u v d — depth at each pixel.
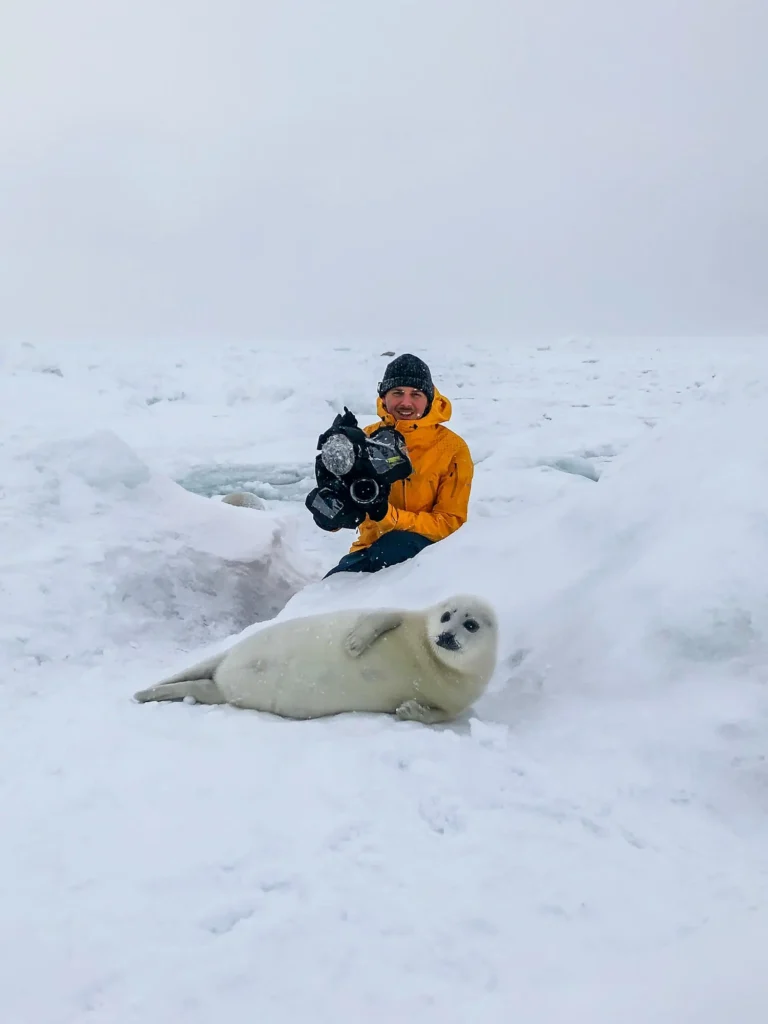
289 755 2.18
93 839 1.76
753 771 2.14
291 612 3.43
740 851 1.85
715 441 3.13
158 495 4.46
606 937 1.48
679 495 3.01
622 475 3.28
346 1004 1.29
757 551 2.62
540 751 2.33
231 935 1.45
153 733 2.39
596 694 2.57
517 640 2.86
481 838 1.80
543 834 1.84
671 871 1.72
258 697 2.65
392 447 3.56
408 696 2.59
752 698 2.31
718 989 1.21
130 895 1.56
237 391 13.62
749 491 2.81
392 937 1.46
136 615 3.72
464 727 2.54
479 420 11.76
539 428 11.04
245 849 1.71
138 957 1.39
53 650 3.29
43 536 3.88
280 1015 1.27
